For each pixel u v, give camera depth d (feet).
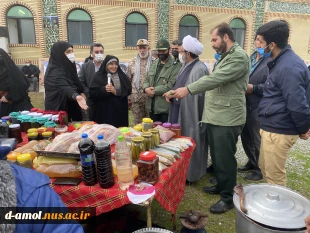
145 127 7.05
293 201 4.94
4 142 5.87
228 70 6.95
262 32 6.45
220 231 7.34
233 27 40.57
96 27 35.45
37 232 2.84
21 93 10.38
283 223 4.44
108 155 4.58
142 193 4.49
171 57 11.97
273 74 6.47
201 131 9.48
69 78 10.04
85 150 4.53
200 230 5.87
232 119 7.37
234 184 8.09
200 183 10.31
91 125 6.81
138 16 36.76
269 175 6.93
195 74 8.98
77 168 4.93
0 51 9.93
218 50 7.42
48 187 3.04
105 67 11.34
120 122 11.58
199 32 39.19
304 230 4.31
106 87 10.78
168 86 11.21
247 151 10.93
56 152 4.97
